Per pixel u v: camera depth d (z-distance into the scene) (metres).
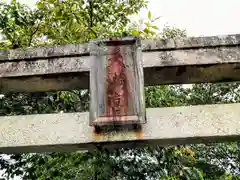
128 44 1.49
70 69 1.53
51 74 1.54
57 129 1.42
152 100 2.53
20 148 1.41
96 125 1.30
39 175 2.36
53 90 1.69
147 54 1.56
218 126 1.38
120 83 1.39
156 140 1.35
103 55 1.46
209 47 1.56
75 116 1.47
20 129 1.44
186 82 1.64
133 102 1.34
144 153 2.31
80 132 1.39
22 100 2.34
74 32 3.01
